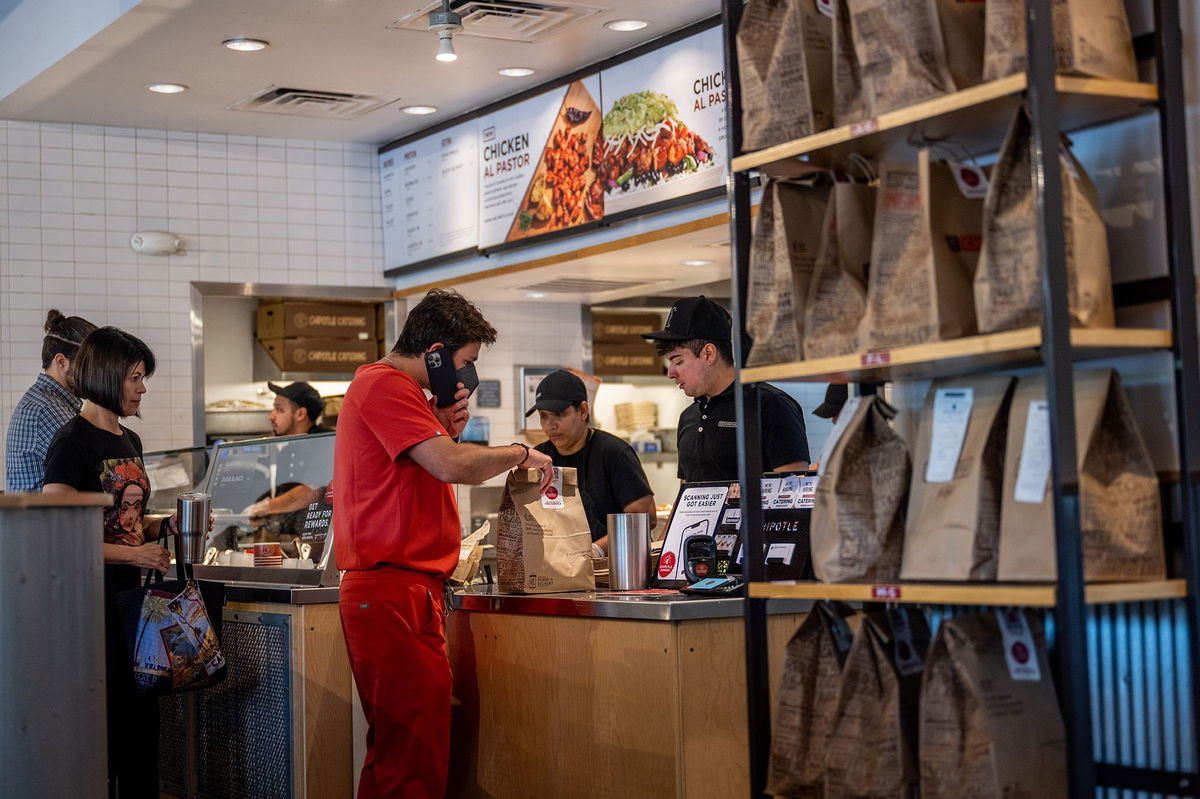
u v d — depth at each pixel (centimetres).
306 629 384
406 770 337
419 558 344
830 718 243
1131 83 225
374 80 629
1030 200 216
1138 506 221
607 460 488
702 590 327
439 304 361
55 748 283
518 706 357
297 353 763
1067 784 213
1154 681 233
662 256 628
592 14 534
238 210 735
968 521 227
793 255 248
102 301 701
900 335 229
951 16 231
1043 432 222
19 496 277
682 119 553
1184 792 228
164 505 484
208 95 649
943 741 221
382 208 770
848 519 243
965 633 222
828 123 250
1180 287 227
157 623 370
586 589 370
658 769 309
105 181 705
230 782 428
